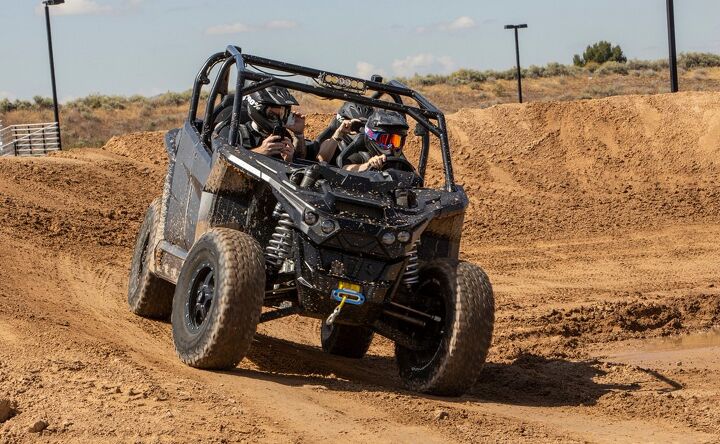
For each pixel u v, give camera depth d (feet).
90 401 18.37
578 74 245.04
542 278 51.03
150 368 21.59
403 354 24.54
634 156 87.56
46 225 48.44
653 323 38.50
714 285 48.83
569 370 29.40
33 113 224.94
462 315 22.39
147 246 31.01
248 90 24.71
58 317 27.63
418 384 23.40
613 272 53.16
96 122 220.64
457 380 22.65
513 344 34.42
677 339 36.06
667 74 233.55
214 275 21.74
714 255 58.85
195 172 26.17
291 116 26.53
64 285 34.91
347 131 27.22
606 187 81.97
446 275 23.04
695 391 25.73
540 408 22.94
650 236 65.21
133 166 74.49
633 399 24.03
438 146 89.81
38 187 59.98
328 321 22.43
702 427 20.84
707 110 92.48
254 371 23.43
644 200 76.79
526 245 61.77
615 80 232.73
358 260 22.07
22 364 20.89
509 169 86.02
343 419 19.06
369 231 21.77
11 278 33.55
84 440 16.19
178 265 26.55
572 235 65.36
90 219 53.21
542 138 91.25
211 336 21.34
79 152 81.10
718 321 39.24
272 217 24.02
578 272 53.06
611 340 35.81
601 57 273.95
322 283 21.86
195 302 22.93
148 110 230.89
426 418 19.84
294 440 17.16
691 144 88.22
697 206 74.43
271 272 23.22
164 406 18.37
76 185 63.67
